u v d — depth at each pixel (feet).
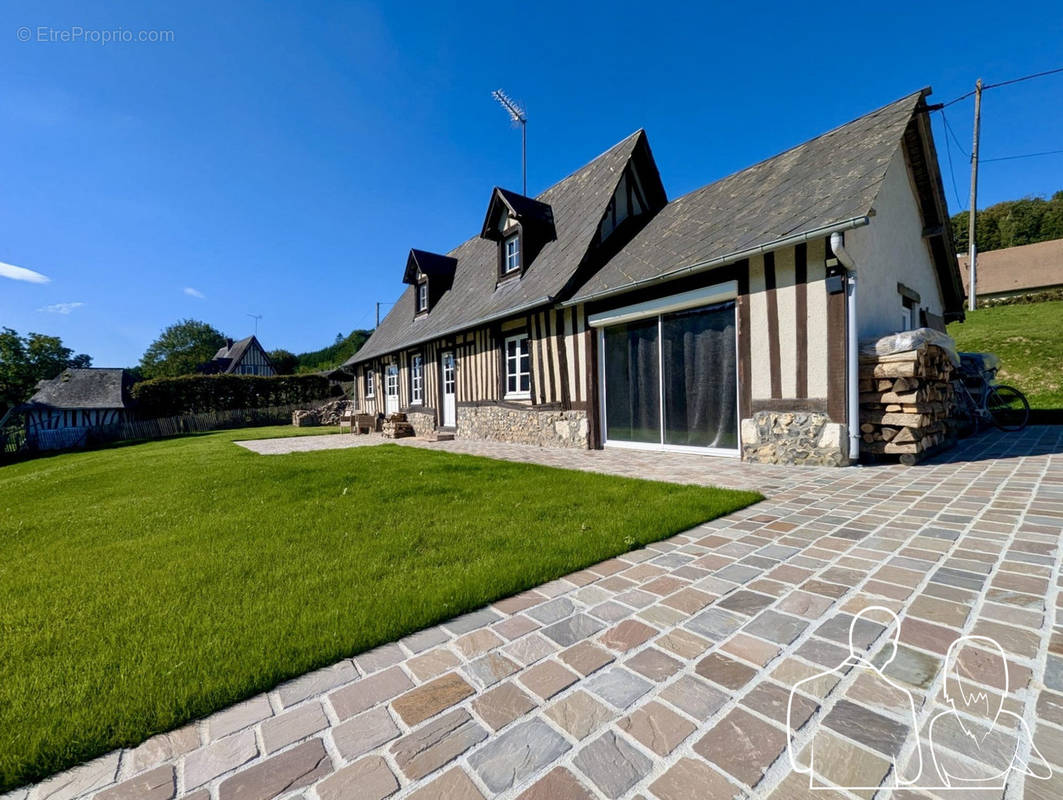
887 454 16.67
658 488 14.14
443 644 5.87
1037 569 7.26
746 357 18.31
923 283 26.30
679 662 5.27
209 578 8.25
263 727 4.43
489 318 29.99
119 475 23.40
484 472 18.57
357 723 4.44
